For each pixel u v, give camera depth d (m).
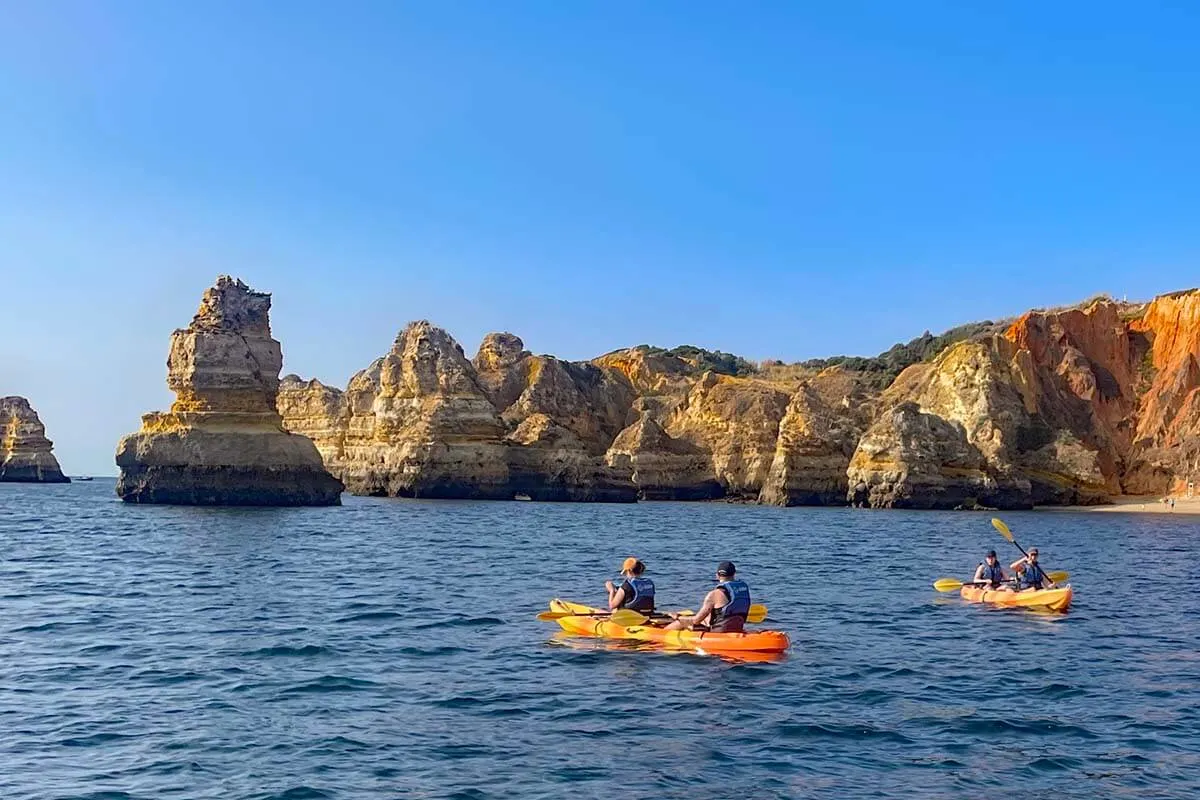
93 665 18.50
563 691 16.98
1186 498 95.12
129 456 69.88
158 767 12.62
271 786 11.98
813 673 18.70
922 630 24.02
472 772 12.61
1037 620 25.91
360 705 15.80
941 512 87.50
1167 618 26.61
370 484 98.06
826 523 69.88
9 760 12.86
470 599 27.88
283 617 24.23
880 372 139.62
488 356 126.25
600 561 39.66
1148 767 13.23
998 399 99.38
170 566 35.22
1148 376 112.06
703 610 21.20
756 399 110.38
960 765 13.23
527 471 99.88
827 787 12.30
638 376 139.75
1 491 114.75
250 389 70.06
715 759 13.30
